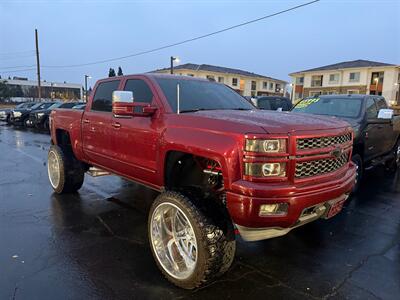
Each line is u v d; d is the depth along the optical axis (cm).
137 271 323
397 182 700
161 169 340
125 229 423
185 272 294
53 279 305
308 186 277
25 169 797
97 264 334
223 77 5869
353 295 288
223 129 279
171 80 406
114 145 422
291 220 271
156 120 352
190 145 297
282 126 274
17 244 376
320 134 288
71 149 565
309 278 315
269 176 262
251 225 265
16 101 6419
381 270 331
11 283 297
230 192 267
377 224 454
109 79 470
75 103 1869
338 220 467
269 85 6806
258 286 300
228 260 286
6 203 523
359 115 616
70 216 467
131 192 592
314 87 5350
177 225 310
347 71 4984
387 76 4700
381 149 690
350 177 332
